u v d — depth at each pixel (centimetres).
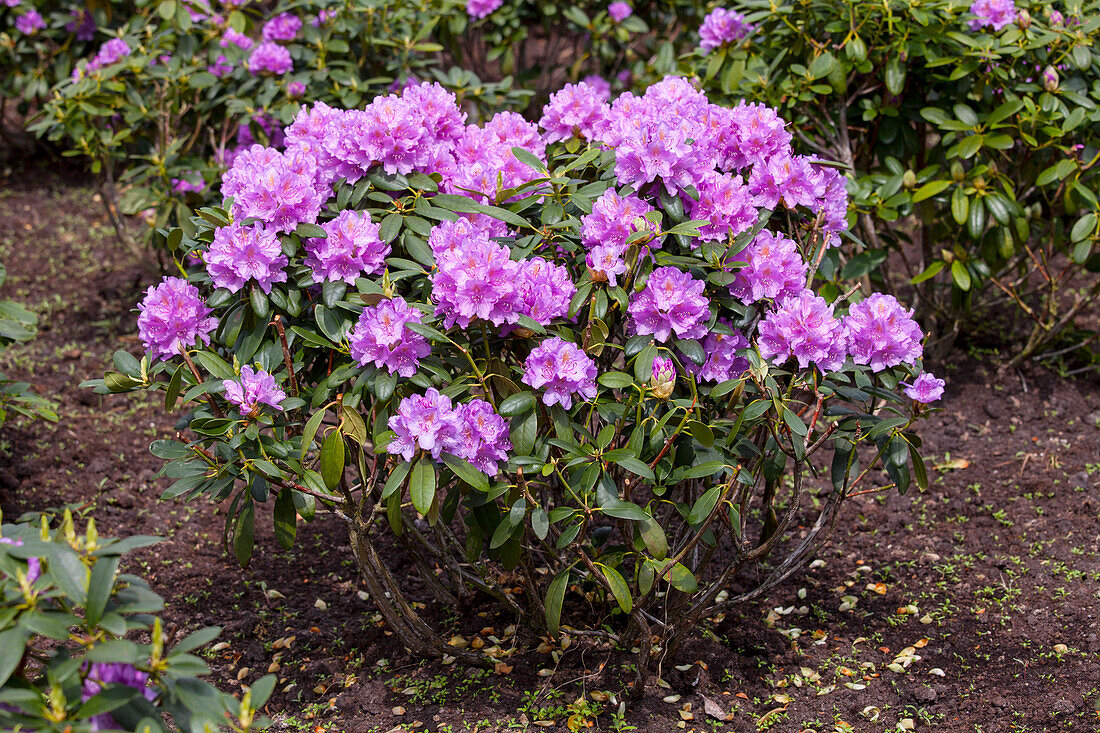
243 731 165
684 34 600
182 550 339
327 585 322
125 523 352
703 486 277
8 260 535
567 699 263
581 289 234
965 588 311
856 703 263
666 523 276
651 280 230
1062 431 394
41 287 512
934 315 461
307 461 278
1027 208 426
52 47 598
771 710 261
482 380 227
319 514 362
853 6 371
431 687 271
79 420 411
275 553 340
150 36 476
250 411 224
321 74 441
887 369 249
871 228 405
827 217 266
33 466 378
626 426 245
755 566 320
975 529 341
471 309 219
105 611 165
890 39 382
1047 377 429
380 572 260
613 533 292
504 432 223
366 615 306
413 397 213
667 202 239
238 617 306
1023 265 453
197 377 238
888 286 439
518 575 303
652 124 236
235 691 272
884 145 418
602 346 232
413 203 251
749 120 250
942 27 377
